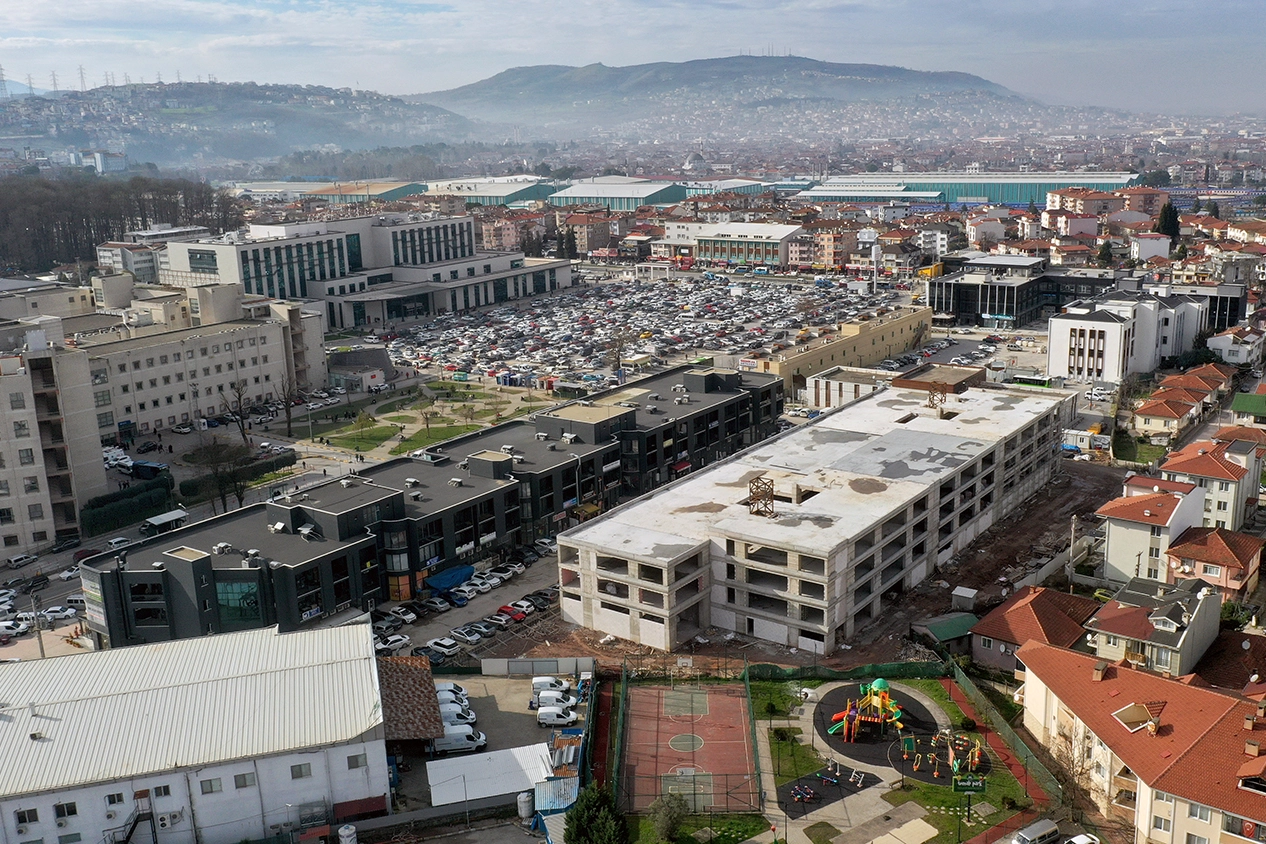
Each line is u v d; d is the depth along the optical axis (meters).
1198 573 152.38
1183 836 93.75
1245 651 124.94
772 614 146.50
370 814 107.56
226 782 103.25
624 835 98.25
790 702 129.50
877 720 121.38
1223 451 180.25
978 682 134.38
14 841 98.69
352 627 126.19
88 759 102.25
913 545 162.75
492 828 106.88
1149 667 120.38
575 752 116.56
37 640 158.88
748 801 109.06
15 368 191.38
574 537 151.62
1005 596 159.75
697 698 131.75
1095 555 171.50
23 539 194.75
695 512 159.75
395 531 162.00
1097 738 106.06
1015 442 195.00
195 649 121.38
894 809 107.06
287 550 154.50
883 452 183.12
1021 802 107.31
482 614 161.38
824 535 144.50
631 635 148.50
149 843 102.19
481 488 178.88
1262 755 92.94
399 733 117.00
